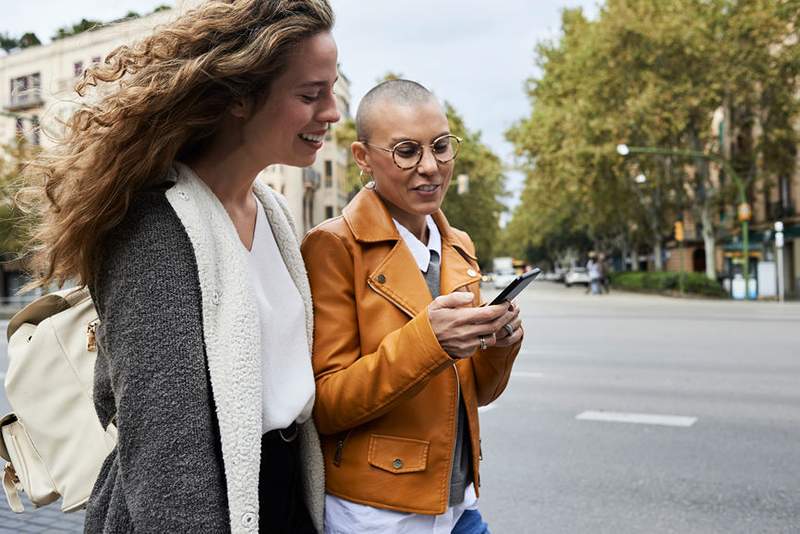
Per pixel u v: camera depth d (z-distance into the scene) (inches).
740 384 305.7
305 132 51.0
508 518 159.6
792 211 1223.5
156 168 46.1
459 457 65.0
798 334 498.9
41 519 157.8
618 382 314.7
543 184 1272.1
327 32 49.6
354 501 60.1
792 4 951.6
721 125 1094.4
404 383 55.5
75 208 43.9
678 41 937.5
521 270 2849.4
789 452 202.8
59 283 48.1
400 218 68.1
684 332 527.2
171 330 42.6
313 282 61.5
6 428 59.6
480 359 68.3
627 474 186.9
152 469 40.6
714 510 162.1
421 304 62.4
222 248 47.7
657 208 1311.5
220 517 41.7
